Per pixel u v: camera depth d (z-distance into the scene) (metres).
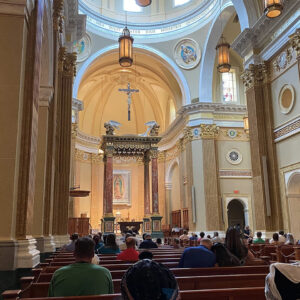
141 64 26.19
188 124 22.61
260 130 14.01
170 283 1.79
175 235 24.11
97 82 28.89
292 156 12.76
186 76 23.38
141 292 1.71
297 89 12.41
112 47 23.11
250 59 14.47
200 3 22.47
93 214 27.91
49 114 9.44
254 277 4.02
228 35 22.20
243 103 23.38
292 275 2.71
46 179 9.21
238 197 21.89
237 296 3.15
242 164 22.41
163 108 30.42
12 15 5.77
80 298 2.77
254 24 14.09
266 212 13.38
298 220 12.87
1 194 5.21
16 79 5.59
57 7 9.70
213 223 21.05
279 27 13.11
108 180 20.27
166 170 28.48
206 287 3.92
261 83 14.34
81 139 27.73
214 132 22.23
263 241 11.53
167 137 28.17
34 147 5.99
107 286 3.09
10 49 5.67
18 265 5.10
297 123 12.38
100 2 23.31
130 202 29.98
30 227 5.77
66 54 12.51
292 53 12.62
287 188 12.97
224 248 5.02
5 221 5.16
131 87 30.00
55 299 2.74
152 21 24.06
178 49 23.47
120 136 20.72
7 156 5.34
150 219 21.27
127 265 5.13
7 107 5.48
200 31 22.83
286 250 8.18
